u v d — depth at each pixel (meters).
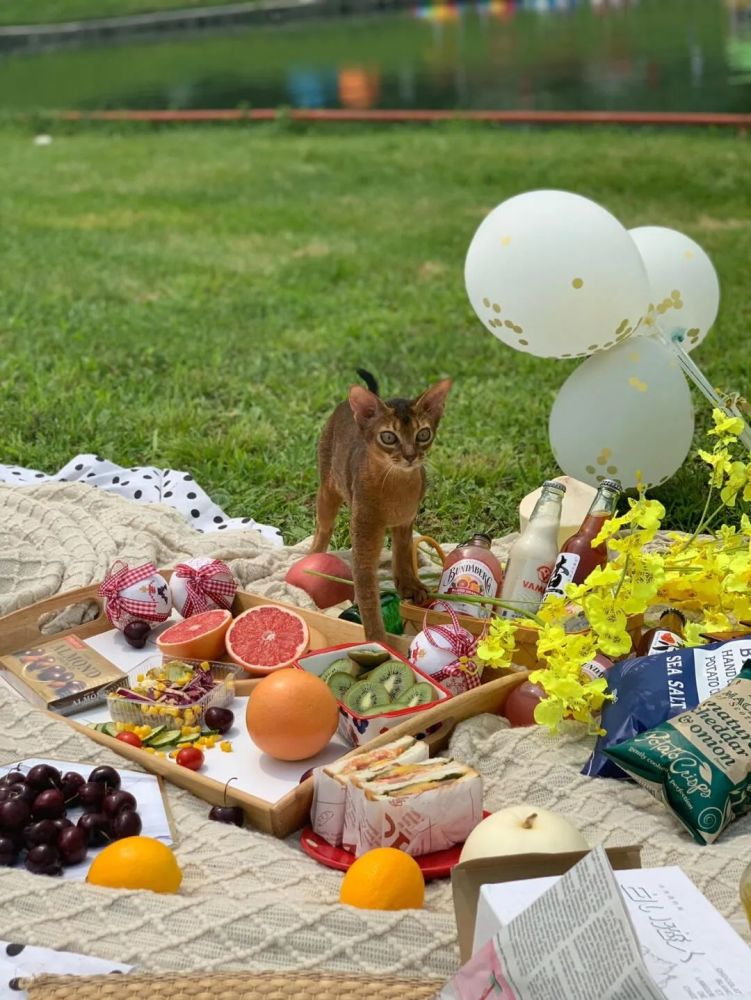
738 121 7.50
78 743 1.68
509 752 1.68
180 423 2.90
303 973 1.29
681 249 2.45
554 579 1.85
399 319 3.85
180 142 8.02
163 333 3.75
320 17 16.42
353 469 1.88
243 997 1.27
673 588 1.87
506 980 1.15
